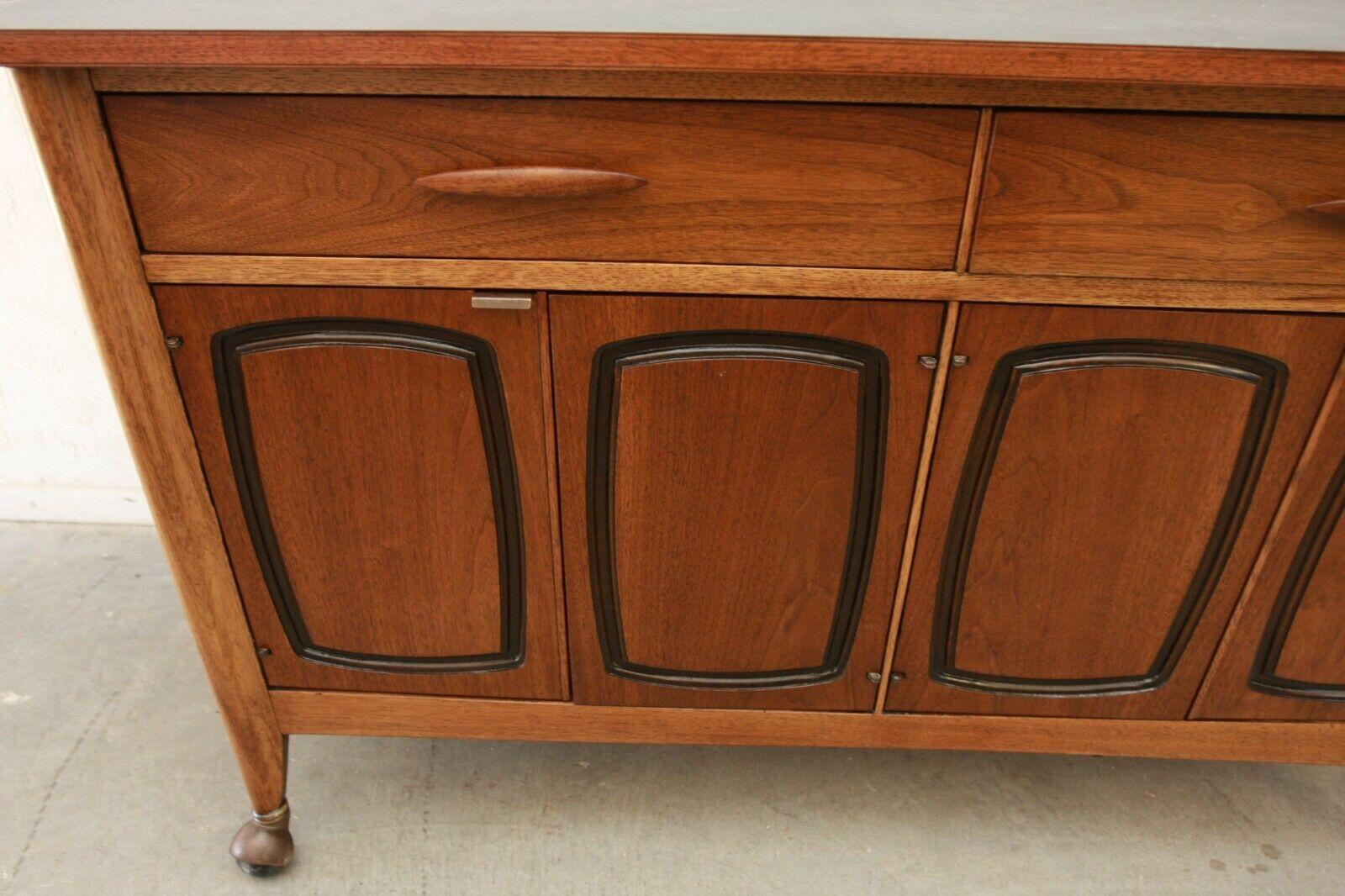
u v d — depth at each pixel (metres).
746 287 0.71
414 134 0.66
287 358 0.75
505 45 0.60
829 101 0.65
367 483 0.81
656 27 0.64
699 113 0.65
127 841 1.01
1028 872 1.00
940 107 0.65
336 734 0.96
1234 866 1.01
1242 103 0.64
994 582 0.85
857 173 0.67
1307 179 0.66
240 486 0.81
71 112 0.65
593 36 0.60
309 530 0.83
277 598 0.87
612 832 1.03
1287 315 0.71
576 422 0.77
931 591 0.85
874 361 0.74
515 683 0.92
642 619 0.88
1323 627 0.86
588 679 0.92
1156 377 0.74
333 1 0.76
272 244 0.70
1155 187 0.67
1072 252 0.69
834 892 0.97
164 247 0.70
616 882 0.98
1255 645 0.88
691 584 0.85
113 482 1.52
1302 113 0.64
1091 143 0.66
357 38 0.60
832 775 1.12
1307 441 0.76
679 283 0.71
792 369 0.74
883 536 0.83
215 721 1.17
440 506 0.82
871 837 1.04
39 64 0.61
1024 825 1.05
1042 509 0.80
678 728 0.95
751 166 0.67
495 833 1.03
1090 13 0.77
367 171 0.68
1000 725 0.94
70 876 0.97
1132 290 0.71
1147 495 0.79
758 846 1.02
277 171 0.67
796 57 0.60
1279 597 0.84
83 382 1.43
